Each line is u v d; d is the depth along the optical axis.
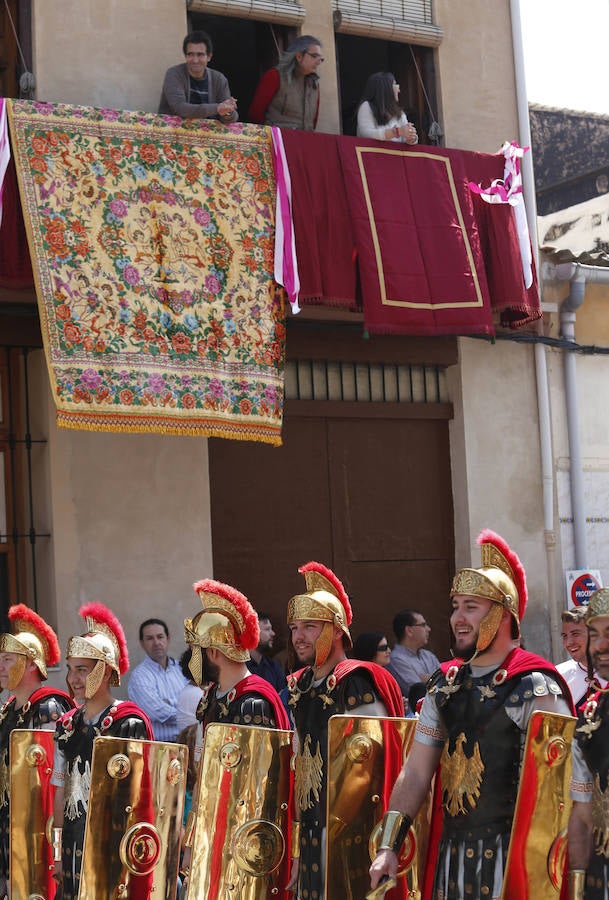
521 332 13.26
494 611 5.48
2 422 11.05
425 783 5.53
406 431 12.96
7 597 10.98
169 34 11.66
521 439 13.23
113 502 11.18
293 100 11.59
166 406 10.21
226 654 7.11
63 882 7.32
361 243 11.10
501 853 5.29
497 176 12.03
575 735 5.45
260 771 6.83
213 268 10.61
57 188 10.04
